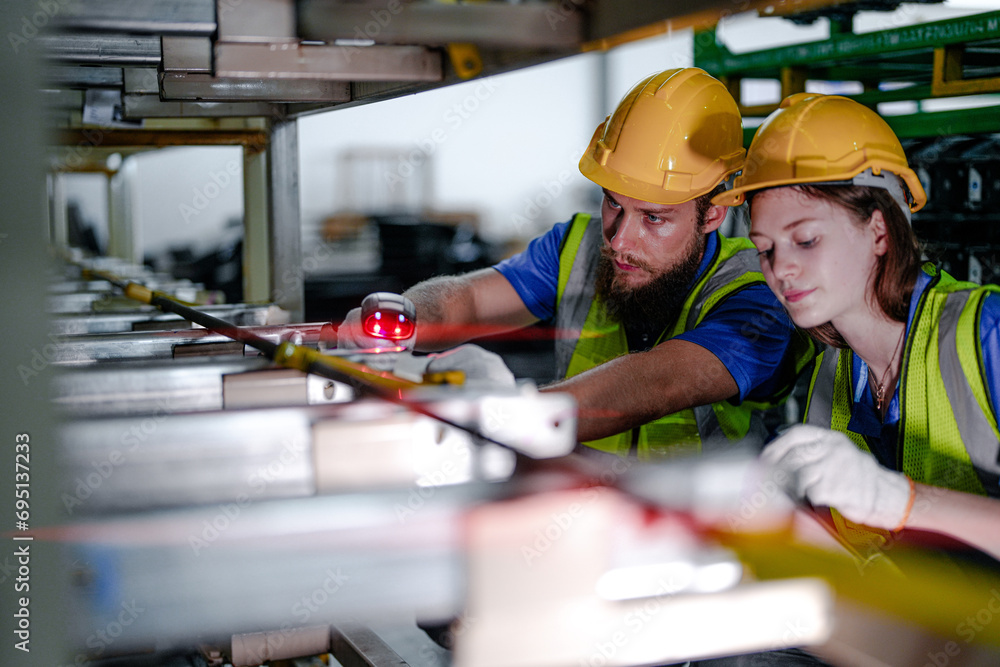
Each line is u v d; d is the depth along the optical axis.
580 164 1.72
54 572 0.66
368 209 10.50
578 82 10.87
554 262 1.98
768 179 1.30
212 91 1.35
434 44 0.93
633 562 0.72
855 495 1.02
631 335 1.79
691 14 0.73
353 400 0.95
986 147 2.21
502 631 0.69
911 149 2.37
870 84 3.10
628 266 1.64
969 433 1.19
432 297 1.89
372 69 0.98
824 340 1.36
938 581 1.17
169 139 2.16
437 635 0.91
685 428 1.69
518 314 2.00
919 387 1.24
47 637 0.67
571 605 0.70
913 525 1.04
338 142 10.38
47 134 0.62
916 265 1.26
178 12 0.86
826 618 0.80
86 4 0.83
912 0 2.23
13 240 0.62
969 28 2.10
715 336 1.51
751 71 2.93
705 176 1.58
